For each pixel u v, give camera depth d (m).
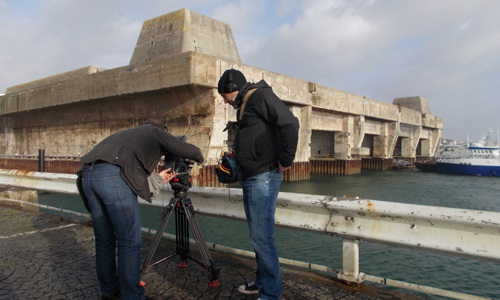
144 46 28.42
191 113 23.41
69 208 15.39
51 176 6.74
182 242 3.90
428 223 3.03
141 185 3.09
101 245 3.20
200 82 21.25
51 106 31.09
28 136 37.59
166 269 3.93
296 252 9.56
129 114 27.09
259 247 2.92
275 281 2.93
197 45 26.67
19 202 7.71
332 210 3.50
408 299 3.13
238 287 3.40
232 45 30.27
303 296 3.21
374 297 3.19
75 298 3.27
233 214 4.22
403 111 50.16
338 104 35.25
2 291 3.40
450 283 7.59
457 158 42.28
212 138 22.45
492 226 2.69
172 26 26.83
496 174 39.28
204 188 4.46
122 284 3.05
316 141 44.09
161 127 3.61
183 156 3.38
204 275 3.75
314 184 30.70
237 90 3.03
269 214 2.92
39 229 5.67
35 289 3.45
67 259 4.29
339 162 40.06
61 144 33.41
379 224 3.27
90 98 27.30
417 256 9.19
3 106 37.12
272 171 2.92
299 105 30.59
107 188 2.97
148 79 23.25
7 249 4.67
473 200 22.06
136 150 3.10
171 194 4.84
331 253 9.46
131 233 3.06
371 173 43.19
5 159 39.12
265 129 2.82
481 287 7.39
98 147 3.12
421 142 65.88
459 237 2.89
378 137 48.19
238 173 3.02
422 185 30.53
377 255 9.26
